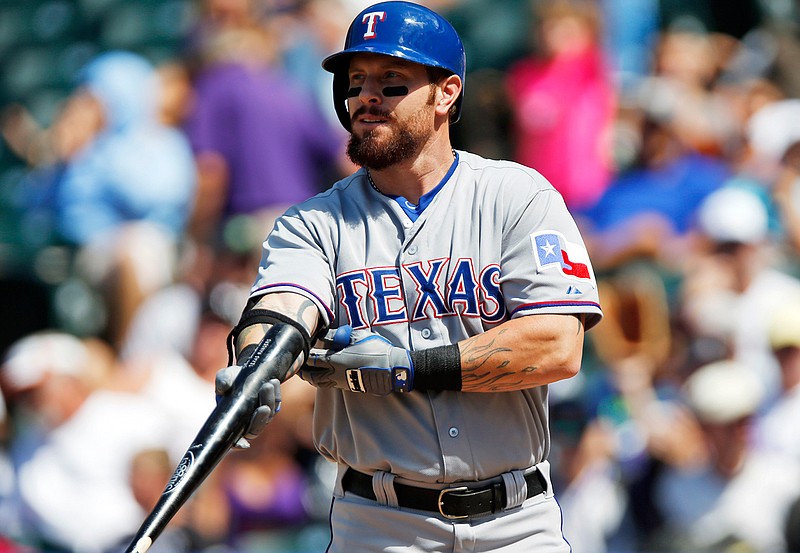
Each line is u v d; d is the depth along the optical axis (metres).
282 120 29.42
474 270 11.59
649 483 22.53
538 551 12.03
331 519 12.42
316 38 31.95
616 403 23.45
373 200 11.95
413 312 11.60
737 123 31.28
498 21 35.62
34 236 31.06
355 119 11.62
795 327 23.09
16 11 41.00
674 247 27.42
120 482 22.33
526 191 11.68
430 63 11.44
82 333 27.56
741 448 21.97
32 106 38.66
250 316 11.27
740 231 25.64
